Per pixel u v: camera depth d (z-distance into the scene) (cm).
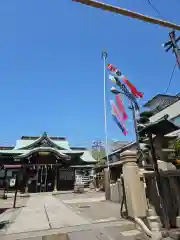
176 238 485
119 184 1138
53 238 526
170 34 845
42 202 1416
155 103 2197
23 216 836
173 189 598
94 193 2000
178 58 820
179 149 826
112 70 1666
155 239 487
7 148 3569
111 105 1730
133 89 1512
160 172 625
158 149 715
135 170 658
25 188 2636
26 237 523
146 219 585
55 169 3012
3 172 2809
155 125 616
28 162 2950
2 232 576
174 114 1869
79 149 3884
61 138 4028
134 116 1300
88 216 767
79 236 517
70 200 1438
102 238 500
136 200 619
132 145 2414
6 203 1416
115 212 828
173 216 577
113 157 3066
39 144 3341
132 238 502
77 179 2988
